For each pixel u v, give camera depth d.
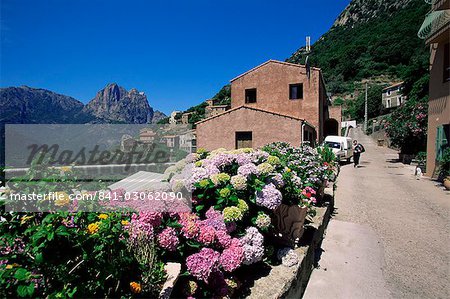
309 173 6.42
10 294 1.45
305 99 20.41
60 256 1.58
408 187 11.80
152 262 2.18
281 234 4.20
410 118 20.62
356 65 78.38
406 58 74.94
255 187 3.54
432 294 4.12
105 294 1.83
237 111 18.56
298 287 3.71
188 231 2.64
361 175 15.23
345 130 54.28
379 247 5.74
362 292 4.14
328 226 6.91
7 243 1.81
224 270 2.87
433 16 13.43
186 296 2.48
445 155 12.33
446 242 5.99
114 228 1.86
